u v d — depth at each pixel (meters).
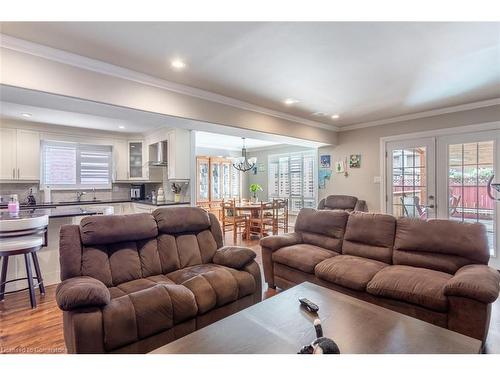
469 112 4.09
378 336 1.43
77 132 5.43
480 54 2.48
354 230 3.11
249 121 4.04
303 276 2.93
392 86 3.31
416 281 2.21
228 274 2.39
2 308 2.68
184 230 2.78
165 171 5.76
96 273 2.13
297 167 7.79
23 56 2.23
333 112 4.52
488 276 2.00
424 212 4.56
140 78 2.88
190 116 3.34
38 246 2.70
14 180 4.81
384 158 5.04
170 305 1.91
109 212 3.99
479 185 4.02
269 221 6.25
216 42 2.25
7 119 4.63
